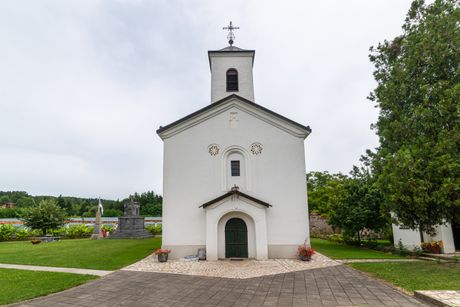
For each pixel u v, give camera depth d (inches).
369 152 753.0
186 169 685.3
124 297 363.6
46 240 1187.3
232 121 709.3
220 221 653.3
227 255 642.2
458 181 466.6
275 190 674.2
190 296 363.6
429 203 502.9
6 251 826.8
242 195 639.8
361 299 341.1
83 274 494.0
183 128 704.4
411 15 659.4
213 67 875.4
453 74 551.8
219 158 692.1
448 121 515.8
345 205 855.7
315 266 551.8
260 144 697.0
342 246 904.3
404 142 586.6
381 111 678.5
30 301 351.6
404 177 515.8
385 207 669.3
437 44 545.3
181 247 649.6
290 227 656.4
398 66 624.1
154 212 3063.5
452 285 372.8
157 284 425.4
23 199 3499.0
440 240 695.7
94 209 3070.9
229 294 370.0
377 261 605.3
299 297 354.0
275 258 641.6
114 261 624.4
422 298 333.7
